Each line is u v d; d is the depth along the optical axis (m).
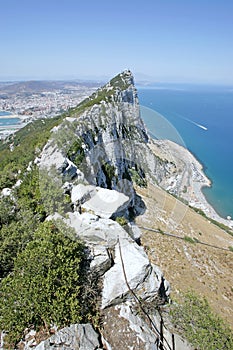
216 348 8.49
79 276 8.05
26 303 7.50
